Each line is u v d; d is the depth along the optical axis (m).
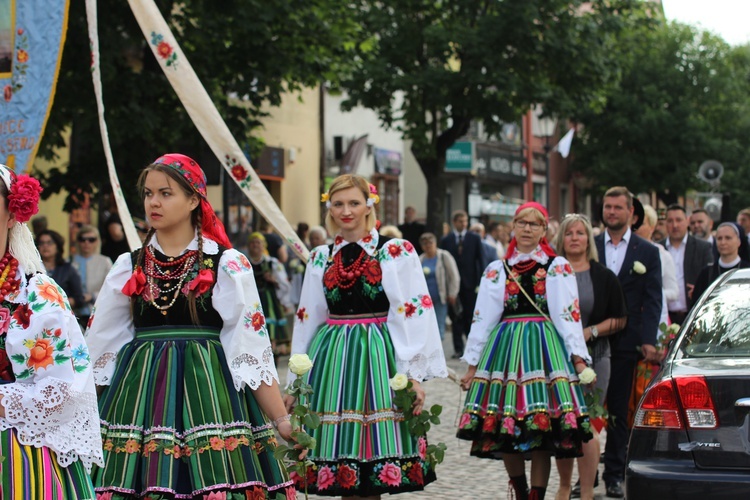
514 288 7.16
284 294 15.38
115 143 14.36
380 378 6.03
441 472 8.72
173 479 4.59
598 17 23.86
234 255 4.82
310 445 5.37
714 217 22.78
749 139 40.19
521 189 42.56
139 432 4.66
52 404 3.78
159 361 4.73
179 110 14.92
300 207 27.30
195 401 4.66
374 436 5.98
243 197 24.94
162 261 4.82
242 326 4.73
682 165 38.19
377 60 23.98
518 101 23.80
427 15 24.34
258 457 4.78
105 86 14.27
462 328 17.84
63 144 15.39
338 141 28.94
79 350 3.89
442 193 25.67
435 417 6.00
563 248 7.96
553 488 8.18
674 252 11.33
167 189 4.78
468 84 23.67
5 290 3.83
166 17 14.91
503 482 8.30
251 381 4.72
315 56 16.28
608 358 7.93
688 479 5.39
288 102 26.59
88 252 12.53
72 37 13.86
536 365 6.99
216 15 15.13
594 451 7.46
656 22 25.69
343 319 6.23
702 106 39.28
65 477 3.87
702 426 5.47
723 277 6.59
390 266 6.13
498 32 22.70
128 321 4.93
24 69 8.15
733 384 5.46
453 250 18.45
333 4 16.50
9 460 3.71
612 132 38.62
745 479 5.32
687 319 6.23
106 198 17.70
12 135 8.20
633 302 8.30
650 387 5.69
